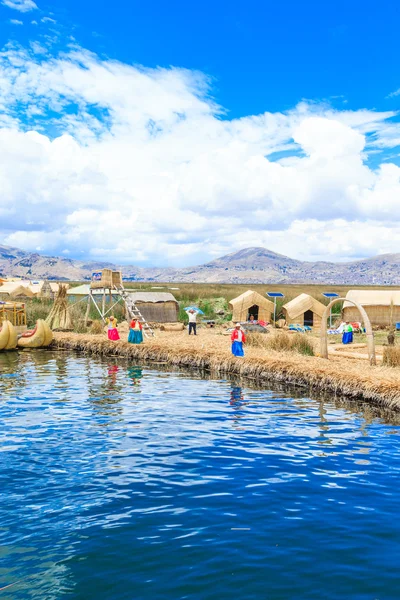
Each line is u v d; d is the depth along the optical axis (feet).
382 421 41.68
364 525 22.39
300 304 118.62
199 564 19.04
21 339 91.81
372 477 28.53
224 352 70.59
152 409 45.44
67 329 106.83
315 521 22.80
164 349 76.28
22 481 27.53
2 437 35.91
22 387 55.26
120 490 26.35
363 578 18.13
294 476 28.63
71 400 48.88
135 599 16.83
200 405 47.29
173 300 125.29
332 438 36.55
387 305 113.70
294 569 18.72
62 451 32.83
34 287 182.70
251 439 36.11
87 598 16.90
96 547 20.33
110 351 83.15
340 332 105.29
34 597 16.96
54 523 22.49
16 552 19.97
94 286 111.75
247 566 18.89
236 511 23.80
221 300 149.69
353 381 51.16
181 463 30.73
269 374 60.54
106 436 36.47
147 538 21.08
